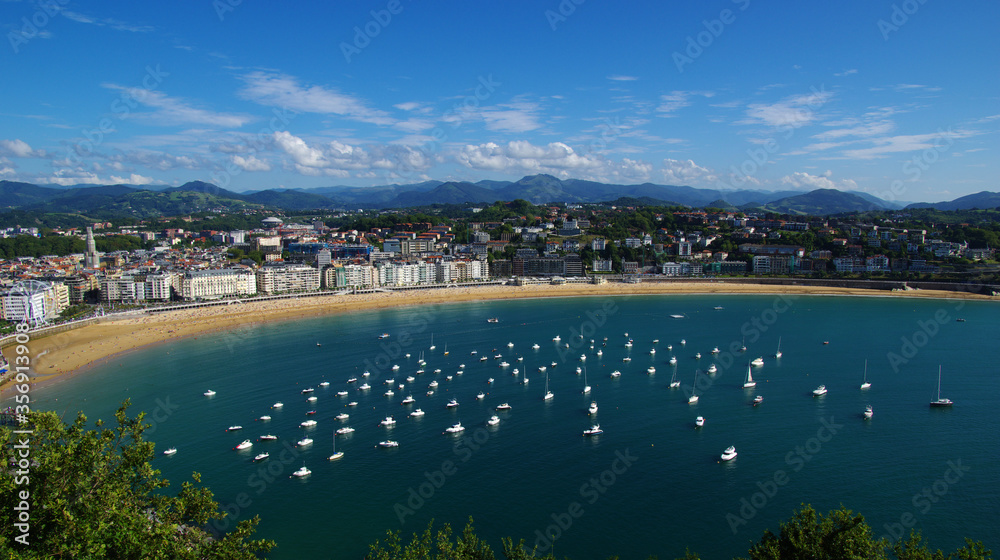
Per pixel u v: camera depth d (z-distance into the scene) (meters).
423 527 131.00
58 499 67.50
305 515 136.00
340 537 127.25
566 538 125.94
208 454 167.88
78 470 73.62
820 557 80.69
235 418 195.00
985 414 195.00
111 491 73.62
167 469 158.62
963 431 180.88
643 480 150.75
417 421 192.38
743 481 149.88
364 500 142.75
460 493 145.50
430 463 162.00
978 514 134.50
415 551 107.50
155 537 71.88
